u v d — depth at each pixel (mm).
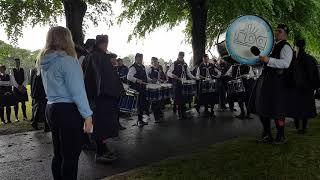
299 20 19188
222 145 7336
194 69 13695
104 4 13875
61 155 4270
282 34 6703
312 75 7445
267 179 5098
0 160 6789
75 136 4086
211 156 6434
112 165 6273
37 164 6484
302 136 7844
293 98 7395
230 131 9258
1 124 11727
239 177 5211
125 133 9328
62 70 3951
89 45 6953
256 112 6945
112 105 6281
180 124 10750
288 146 6883
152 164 6094
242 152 6602
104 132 6156
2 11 13586
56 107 4008
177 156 6645
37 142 8422
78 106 3967
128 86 9625
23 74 12539
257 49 6715
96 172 5883
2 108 11969
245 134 8742
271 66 6469
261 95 6797
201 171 5543
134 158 6719
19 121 12430
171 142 8055
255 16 6695
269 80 6734
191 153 6871
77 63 4039
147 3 17062
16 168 6234
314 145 6898
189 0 16578
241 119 11445
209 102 12219
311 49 22406
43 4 13961
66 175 4098
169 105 16672
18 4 13594
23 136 9242
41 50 4129
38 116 10211
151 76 12938
